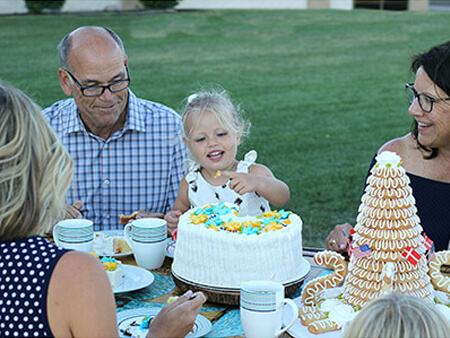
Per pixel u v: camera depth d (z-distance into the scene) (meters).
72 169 1.46
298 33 16.25
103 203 3.18
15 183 1.37
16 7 17.23
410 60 2.45
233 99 10.49
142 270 2.17
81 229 2.23
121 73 2.88
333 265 1.83
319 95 10.95
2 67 12.11
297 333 1.70
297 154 7.88
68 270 1.36
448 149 2.55
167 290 2.08
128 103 3.15
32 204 1.39
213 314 1.89
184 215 2.10
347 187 6.72
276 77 12.21
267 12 18.78
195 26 16.67
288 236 1.94
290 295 2.01
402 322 1.26
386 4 19.86
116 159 3.15
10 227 1.38
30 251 1.39
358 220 1.76
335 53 14.23
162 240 2.27
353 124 9.28
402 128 9.11
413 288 1.72
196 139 2.75
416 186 2.60
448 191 2.56
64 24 16.03
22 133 1.37
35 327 1.34
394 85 11.61
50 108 3.23
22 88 10.66
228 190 2.78
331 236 2.40
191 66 12.90
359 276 1.74
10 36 14.75
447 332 1.27
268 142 8.34
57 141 1.44
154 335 1.58
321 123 9.32
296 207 6.11
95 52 2.80
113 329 1.38
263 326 1.64
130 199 3.19
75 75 2.85
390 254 1.69
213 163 2.76
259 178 2.69
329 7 19.62
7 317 1.35
